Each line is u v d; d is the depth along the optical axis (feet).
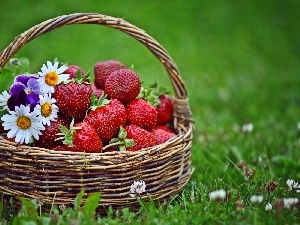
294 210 2.46
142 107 2.62
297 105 4.29
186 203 2.52
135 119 2.60
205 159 3.13
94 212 2.38
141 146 2.51
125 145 2.50
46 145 2.49
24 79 2.54
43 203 2.42
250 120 3.90
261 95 4.50
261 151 3.31
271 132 3.63
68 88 2.52
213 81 4.97
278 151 3.33
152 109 2.63
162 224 2.30
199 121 3.89
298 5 7.16
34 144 2.49
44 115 2.46
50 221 2.29
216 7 6.90
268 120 3.92
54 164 2.35
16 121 2.42
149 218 2.36
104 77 2.74
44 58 5.41
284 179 2.97
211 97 4.44
